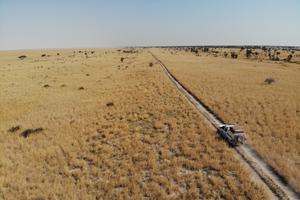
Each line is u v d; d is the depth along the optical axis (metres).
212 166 19.48
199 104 37.50
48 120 30.75
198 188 17.03
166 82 53.16
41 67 84.81
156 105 36.41
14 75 67.81
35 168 19.44
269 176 18.11
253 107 35.34
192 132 26.22
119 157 21.52
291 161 20.28
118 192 16.52
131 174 18.94
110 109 35.03
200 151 22.22
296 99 39.81
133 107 35.59
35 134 26.27
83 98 41.62
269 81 53.84
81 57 127.75
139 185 17.30
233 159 20.36
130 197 16.12
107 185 17.28
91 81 57.50
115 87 49.78
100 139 25.36
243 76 61.56
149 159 20.78
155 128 27.97
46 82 56.75
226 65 86.50
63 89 49.00
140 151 22.45
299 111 33.62
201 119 30.50
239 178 17.67
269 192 16.23
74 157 21.44
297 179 17.53
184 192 16.52
